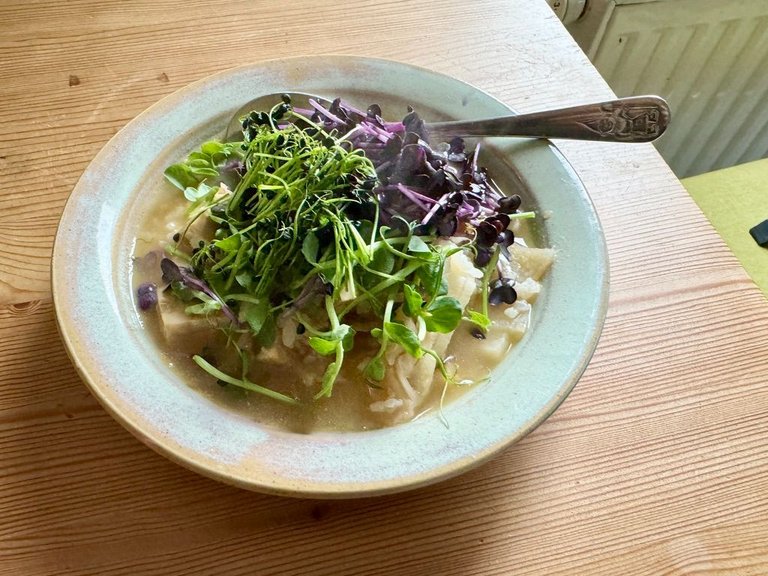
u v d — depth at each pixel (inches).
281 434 8.3
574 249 10.5
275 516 8.7
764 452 9.9
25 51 14.0
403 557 8.6
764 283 16.2
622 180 13.2
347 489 7.5
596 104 11.5
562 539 8.9
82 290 9.0
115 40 14.5
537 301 10.3
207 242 10.6
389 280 9.7
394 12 16.1
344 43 15.2
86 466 8.9
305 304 9.8
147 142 11.0
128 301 9.7
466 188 11.3
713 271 11.9
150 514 8.6
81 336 8.5
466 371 9.7
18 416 9.2
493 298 10.3
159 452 7.7
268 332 9.6
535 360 9.2
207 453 7.7
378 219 10.5
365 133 11.6
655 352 10.8
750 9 21.1
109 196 10.2
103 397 7.9
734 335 11.1
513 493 9.2
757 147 26.0
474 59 15.3
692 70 22.8
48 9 14.9
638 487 9.4
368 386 9.5
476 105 12.3
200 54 14.5
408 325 9.8
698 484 9.5
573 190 11.0
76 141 12.6
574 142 13.8
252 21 15.4
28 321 10.2
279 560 8.4
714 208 17.8
